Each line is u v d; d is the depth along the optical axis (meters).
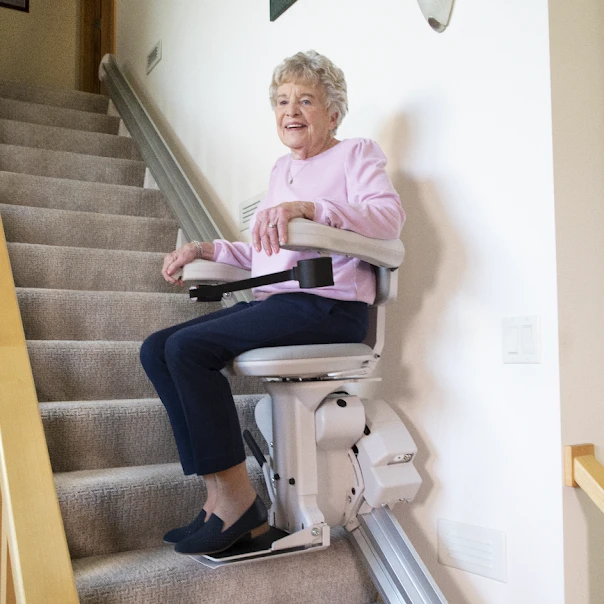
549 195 1.41
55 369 1.94
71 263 2.43
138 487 1.58
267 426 1.65
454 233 1.61
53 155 3.12
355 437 1.50
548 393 1.38
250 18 2.64
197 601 1.35
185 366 1.35
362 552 1.53
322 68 1.59
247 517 1.35
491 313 1.51
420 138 1.73
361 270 1.49
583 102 1.48
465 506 1.54
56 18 4.50
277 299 1.43
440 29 1.68
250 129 2.59
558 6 1.45
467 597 1.52
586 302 1.43
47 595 1.04
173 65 3.37
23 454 1.19
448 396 1.60
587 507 1.38
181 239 2.84
